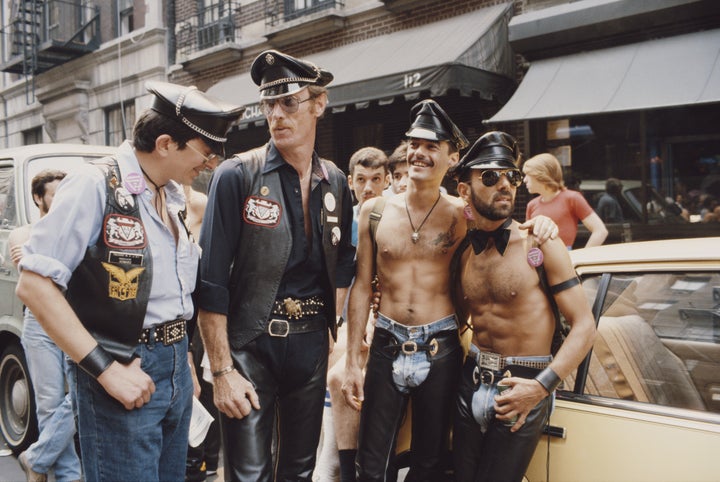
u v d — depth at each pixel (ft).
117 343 6.46
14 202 15.65
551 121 25.30
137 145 6.82
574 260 9.04
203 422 8.83
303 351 8.41
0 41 65.77
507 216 7.92
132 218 6.57
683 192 22.45
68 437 11.57
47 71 57.62
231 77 40.19
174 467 7.24
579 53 23.45
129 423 6.49
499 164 7.77
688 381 7.86
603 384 8.26
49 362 11.76
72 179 6.43
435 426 8.91
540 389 7.61
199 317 8.02
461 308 9.02
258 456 8.02
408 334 8.89
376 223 9.36
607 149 24.03
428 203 8.99
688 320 8.05
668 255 8.32
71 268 6.30
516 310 7.97
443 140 8.71
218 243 7.98
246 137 39.29
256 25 38.60
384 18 30.94
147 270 6.61
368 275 9.50
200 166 7.00
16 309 14.92
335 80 27.76
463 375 8.56
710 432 7.33
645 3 21.20
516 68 25.88
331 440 10.98
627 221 23.62
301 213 8.41
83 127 53.57
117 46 49.03
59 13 54.19
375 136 31.55
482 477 8.02
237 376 7.99
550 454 8.24
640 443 7.65
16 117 64.85
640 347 8.23
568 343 7.72
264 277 8.13
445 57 23.99
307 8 34.78
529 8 25.14
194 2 43.11
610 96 20.81
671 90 19.63
